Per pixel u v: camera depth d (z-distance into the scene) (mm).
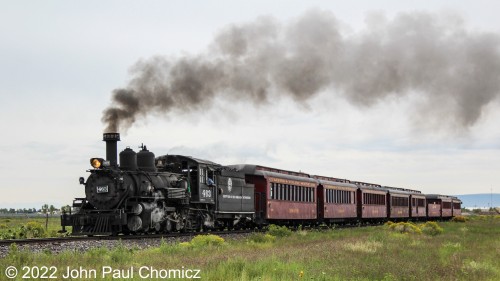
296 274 15047
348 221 51844
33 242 19938
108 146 25703
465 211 181750
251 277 14672
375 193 56062
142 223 25234
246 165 37469
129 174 25547
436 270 17078
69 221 25422
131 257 17688
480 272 17016
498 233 39969
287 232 31469
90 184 25828
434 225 39969
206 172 30234
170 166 29156
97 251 17953
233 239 27094
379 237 30859
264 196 36406
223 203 31781
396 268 17109
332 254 20641
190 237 25391
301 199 41406
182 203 28047
